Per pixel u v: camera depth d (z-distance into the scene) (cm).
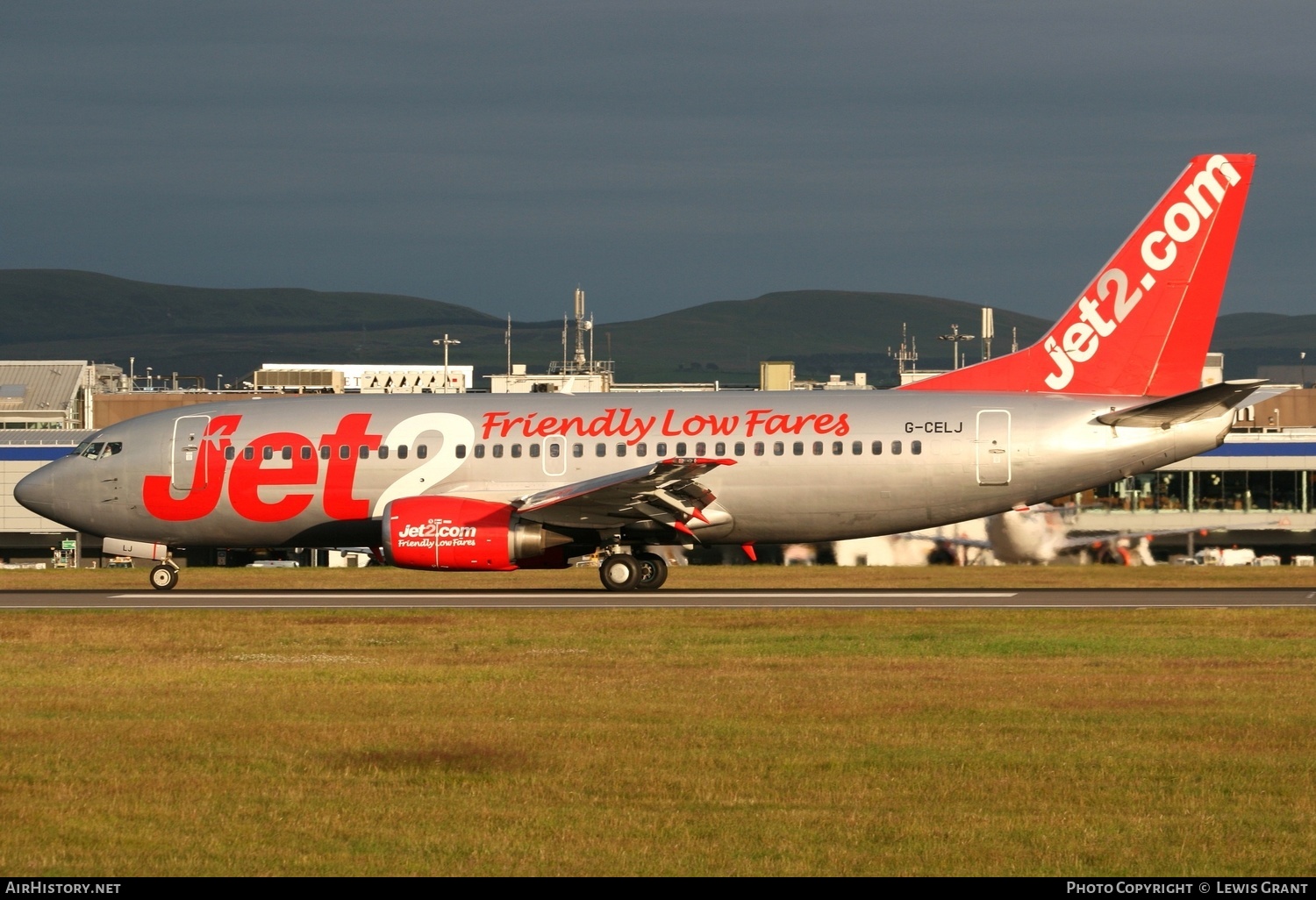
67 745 5450
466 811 4472
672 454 11225
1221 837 4212
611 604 10438
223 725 5803
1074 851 4075
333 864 3956
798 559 18450
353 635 8619
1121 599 10500
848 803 4572
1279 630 8594
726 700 6281
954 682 6725
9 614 9894
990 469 11000
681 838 4188
